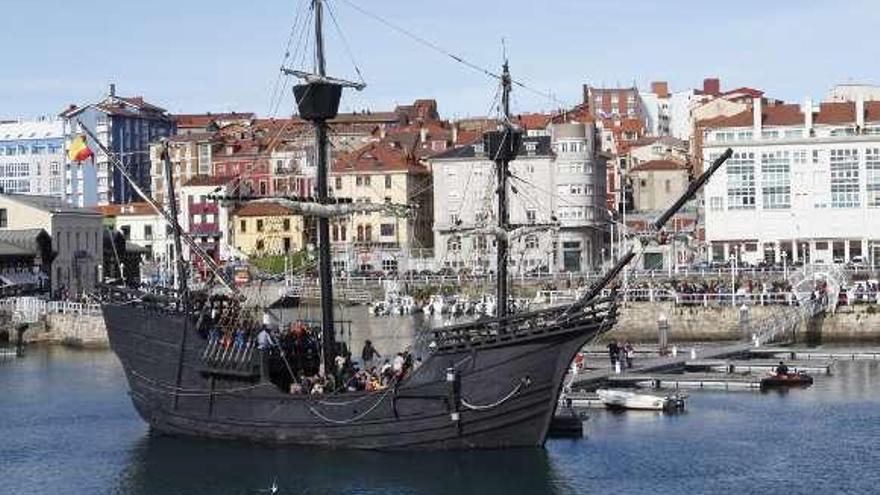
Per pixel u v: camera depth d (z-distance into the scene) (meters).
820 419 80.38
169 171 79.75
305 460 67.62
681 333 134.62
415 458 66.75
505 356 65.56
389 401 67.00
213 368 71.69
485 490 61.72
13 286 160.00
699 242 184.75
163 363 74.44
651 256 178.75
